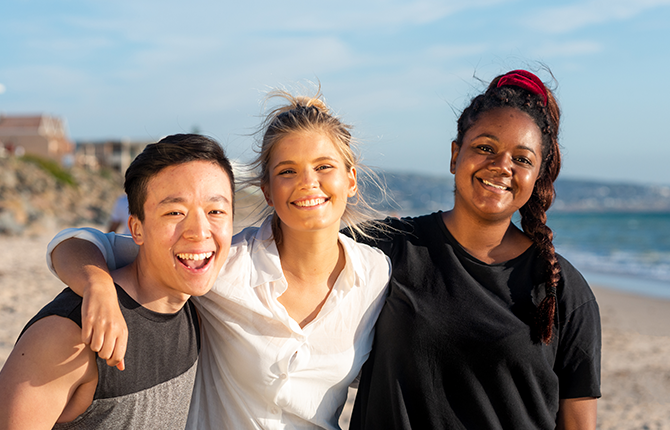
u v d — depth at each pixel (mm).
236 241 2314
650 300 12383
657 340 8344
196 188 1862
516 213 2512
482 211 2162
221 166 1963
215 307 2186
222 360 2223
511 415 2086
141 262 1936
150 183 1853
